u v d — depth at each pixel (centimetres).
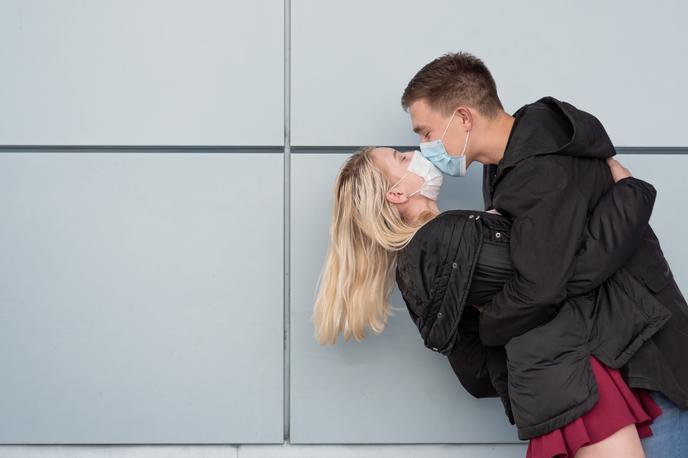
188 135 198
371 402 203
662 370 137
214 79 198
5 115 197
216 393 202
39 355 200
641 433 139
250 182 200
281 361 202
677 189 203
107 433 202
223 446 204
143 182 199
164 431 202
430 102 165
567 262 133
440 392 203
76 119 198
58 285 200
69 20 198
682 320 143
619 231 135
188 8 198
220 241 200
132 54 198
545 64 200
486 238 145
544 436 136
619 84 201
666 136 201
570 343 135
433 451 205
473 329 171
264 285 200
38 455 203
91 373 201
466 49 200
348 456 205
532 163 142
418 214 173
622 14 200
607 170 151
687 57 201
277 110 199
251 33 198
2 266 199
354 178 173
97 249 200
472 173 202
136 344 201
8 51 197
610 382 134
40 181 199
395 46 199
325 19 199
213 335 201
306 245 200
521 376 137
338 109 199
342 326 183
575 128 142
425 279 149
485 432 204
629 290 139
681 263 203
